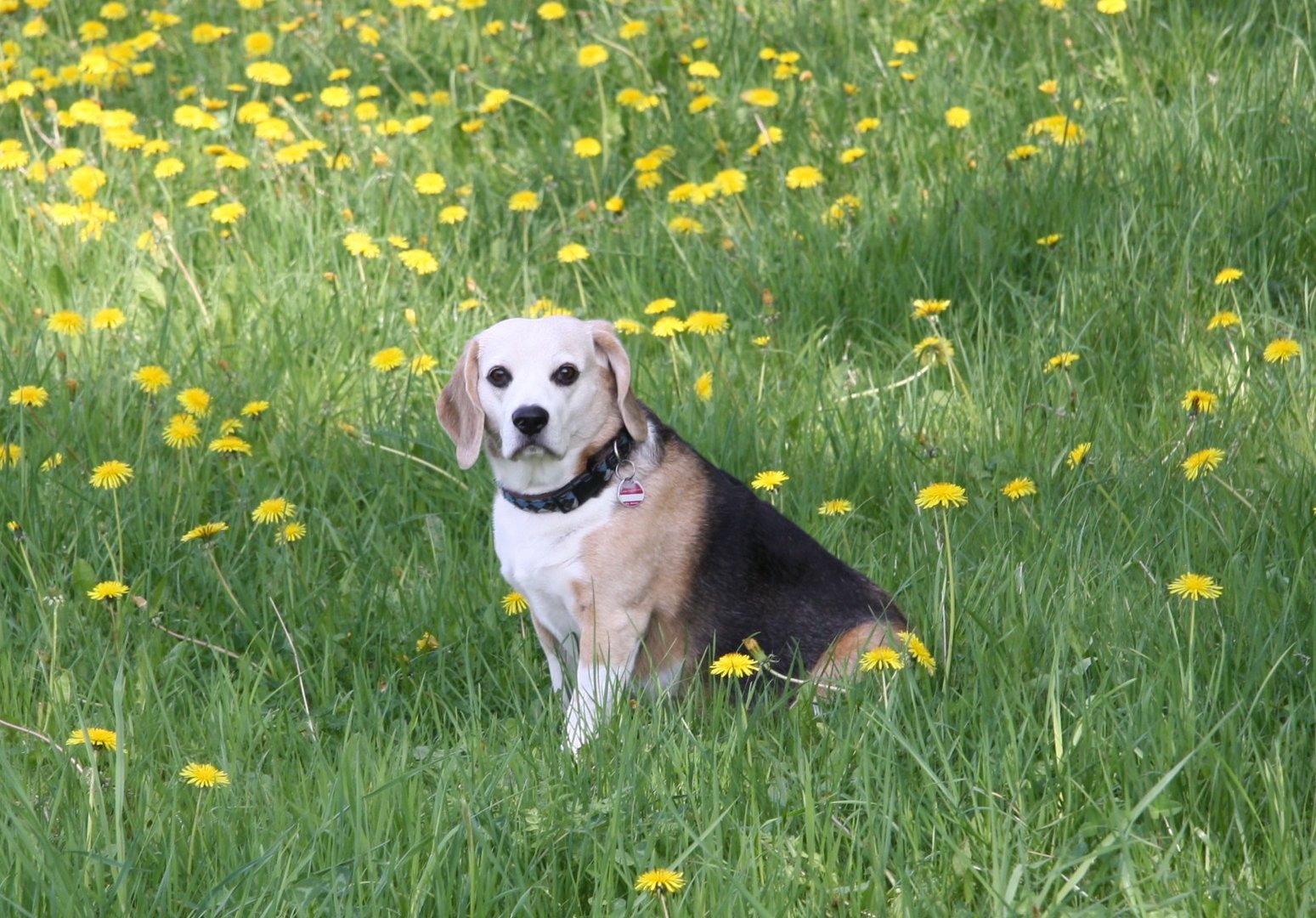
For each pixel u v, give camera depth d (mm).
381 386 7590
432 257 8250
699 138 10000
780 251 8492
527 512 5461
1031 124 9586
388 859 4066
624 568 5383
